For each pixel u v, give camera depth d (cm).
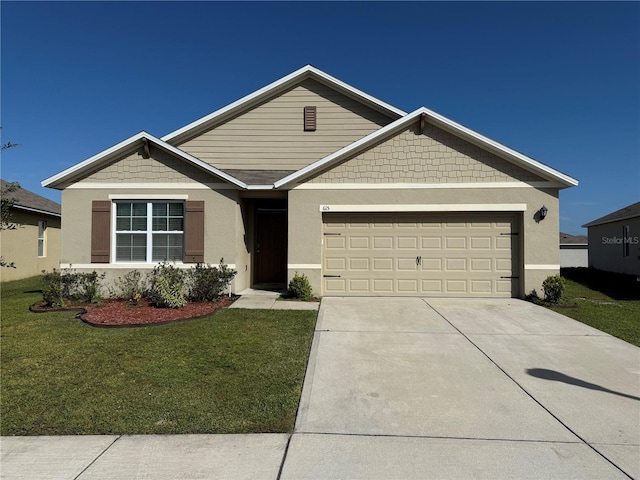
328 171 976
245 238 1109
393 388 430
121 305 837
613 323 731
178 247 985
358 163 973
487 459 299
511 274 970
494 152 947
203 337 607
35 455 303
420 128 957
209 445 317
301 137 1214
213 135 1214
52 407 381
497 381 451
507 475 279
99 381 442
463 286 977
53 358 515
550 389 429
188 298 897
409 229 988
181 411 373
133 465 289
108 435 333
